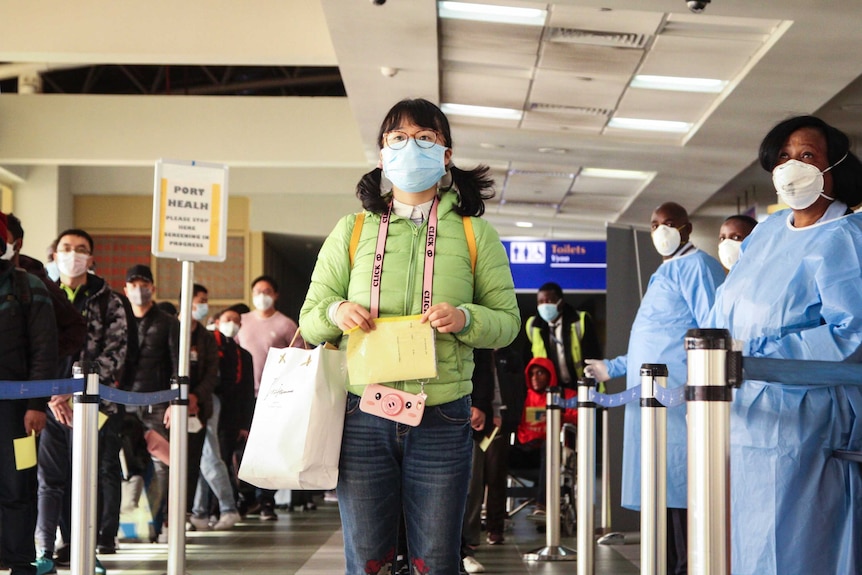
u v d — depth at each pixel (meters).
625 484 5.23
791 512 3.08
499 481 7.29
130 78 15.73
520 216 15.16
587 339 8.32
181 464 5.01
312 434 2.56
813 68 7.86
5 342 4.50
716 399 2.32
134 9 9.59
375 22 7.40
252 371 9.09
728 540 2.29
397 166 2.69
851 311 3.02
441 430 2.62
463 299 2.68
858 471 3.07
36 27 9.56
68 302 5.34
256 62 9.73
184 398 5.05
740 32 7.41
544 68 8.51
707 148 10.36
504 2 7.06
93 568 3.87
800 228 3.29
